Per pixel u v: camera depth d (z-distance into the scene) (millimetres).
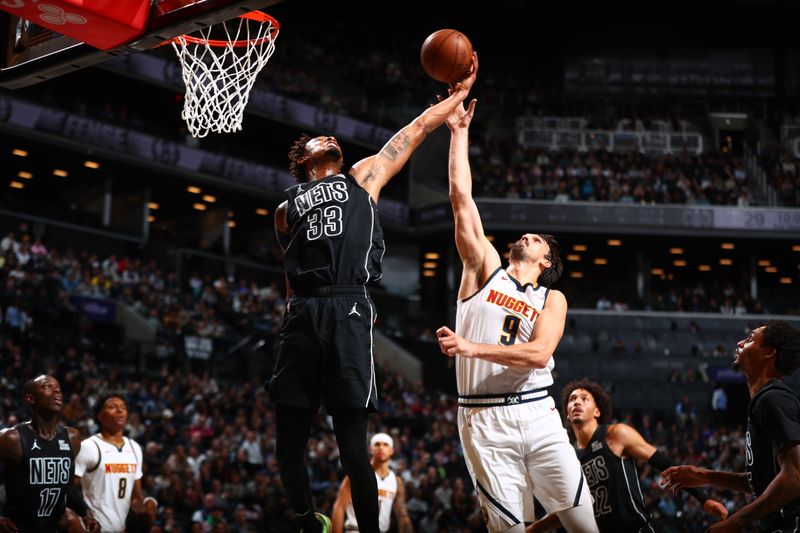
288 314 3332
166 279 24031
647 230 28516
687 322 28500
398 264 31406
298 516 3391
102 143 23922
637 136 31781
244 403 18359
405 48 34219
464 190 4238
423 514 14406
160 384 18344
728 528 3506
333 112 28250
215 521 11945
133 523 6105
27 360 16406
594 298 29562
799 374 24531
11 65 4688
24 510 4887
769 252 30812
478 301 4133
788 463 3453
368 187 3518
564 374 26672
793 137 32438
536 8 35344
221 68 5113
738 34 35562
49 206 23688
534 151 30609
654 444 21000
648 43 35469
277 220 3572
